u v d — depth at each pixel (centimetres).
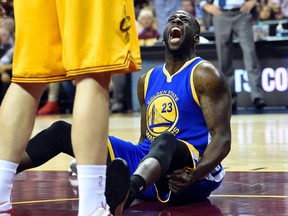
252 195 428
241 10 1295
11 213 299
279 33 1407
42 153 388
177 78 409
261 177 507
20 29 295
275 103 1380
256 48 1366
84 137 280
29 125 302
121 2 287
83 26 283
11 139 298
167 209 388
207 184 404
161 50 1390
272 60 1369
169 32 413
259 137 850
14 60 299
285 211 370
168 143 375
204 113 397
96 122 282
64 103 1552
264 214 362
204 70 400
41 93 308
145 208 393
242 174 526
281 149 711
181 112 404
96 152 282
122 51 285
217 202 407
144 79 430
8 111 300
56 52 296
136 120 1234
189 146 395
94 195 283
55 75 297
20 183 497
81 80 286
